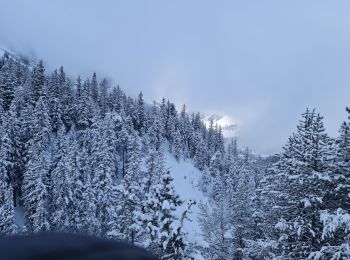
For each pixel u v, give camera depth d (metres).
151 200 14.67
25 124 72.38
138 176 64.75
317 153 16.92
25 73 123.19
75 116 101.62
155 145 115.62
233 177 112.31
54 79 108.75
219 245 29.92
